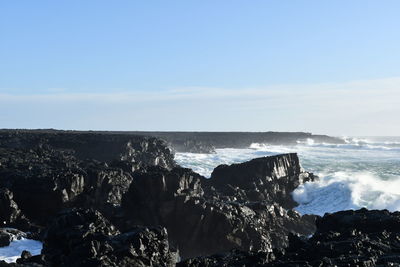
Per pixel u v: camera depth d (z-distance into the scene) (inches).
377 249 1914.4
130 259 1989.4
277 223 3430.1
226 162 6264.8
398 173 5620.1
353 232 2085.4
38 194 3324.3
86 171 3550.7
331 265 1706.4
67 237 2202.3
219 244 3073.3
